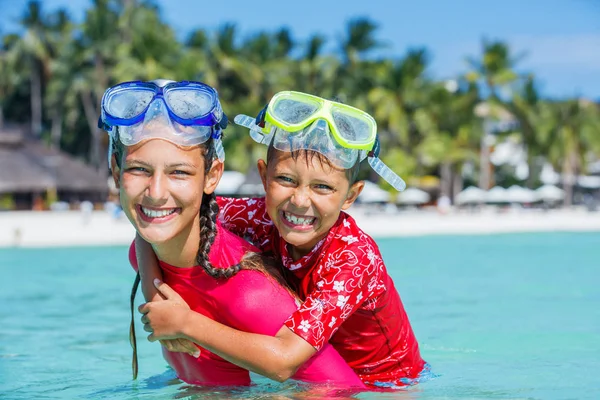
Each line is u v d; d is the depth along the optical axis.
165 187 2.51
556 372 3.63
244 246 2.90
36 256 14.38
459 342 4.70
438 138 47.28
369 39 49.06
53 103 50.91
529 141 50.22
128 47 47.41
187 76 44.62
